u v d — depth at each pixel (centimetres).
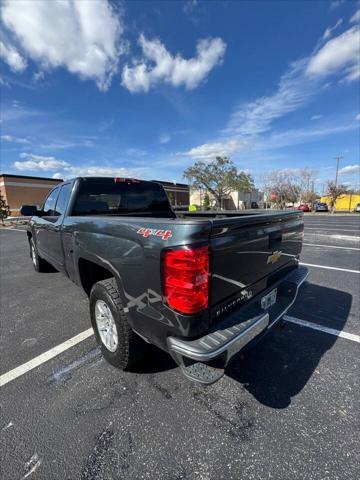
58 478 154
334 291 442
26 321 353
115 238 214
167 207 450
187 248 159
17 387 227
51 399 214
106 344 255
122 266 205
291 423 189
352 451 167
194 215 433
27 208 460
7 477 155
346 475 153
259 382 230
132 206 398
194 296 162
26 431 184
